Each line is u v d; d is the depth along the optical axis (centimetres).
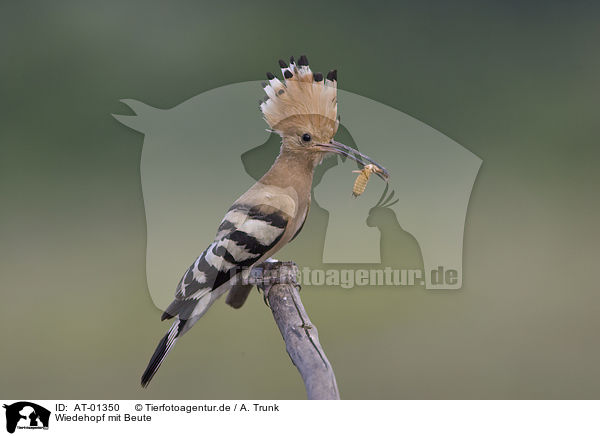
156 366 497
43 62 1270
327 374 438
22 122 1197
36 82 1241
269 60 1284
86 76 1227
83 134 1188
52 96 1223
